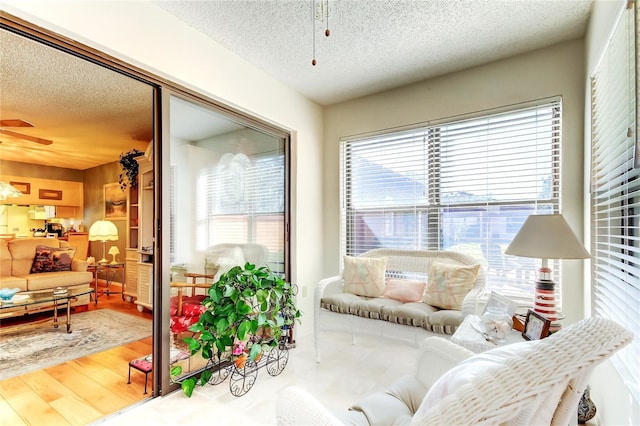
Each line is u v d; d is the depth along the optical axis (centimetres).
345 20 210
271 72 282
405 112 312
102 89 298
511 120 263
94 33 166
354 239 346
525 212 256
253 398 204
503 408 63
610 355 63
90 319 379
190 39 217
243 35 227
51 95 310
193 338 214
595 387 180
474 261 252
